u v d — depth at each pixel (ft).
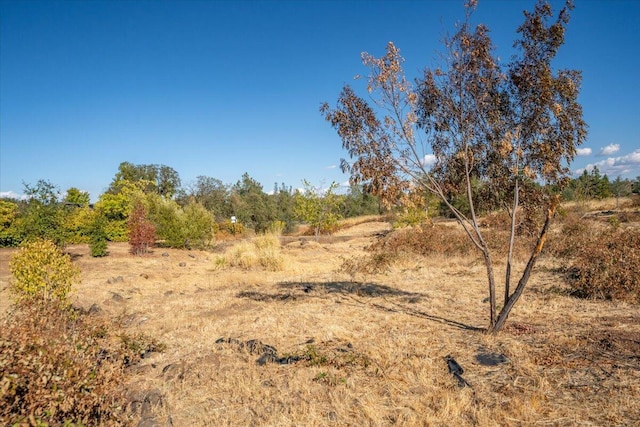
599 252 31.96
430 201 73.20
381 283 36.35
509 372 15.30
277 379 16.15
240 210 128.57
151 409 14.34
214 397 15.06
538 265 39.88
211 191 161.99
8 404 10.71
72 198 83.05
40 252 26.91
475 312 24.82
